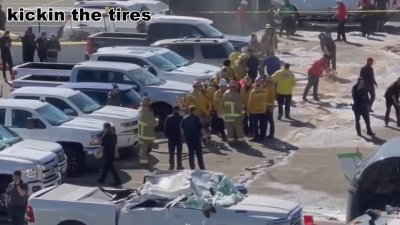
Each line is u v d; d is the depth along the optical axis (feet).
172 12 264.93
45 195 99.96
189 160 137.08
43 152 122.62
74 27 241.35
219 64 196.03
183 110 157.58
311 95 191.11
